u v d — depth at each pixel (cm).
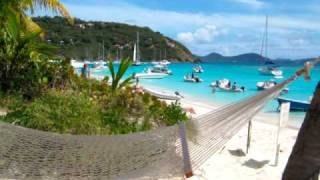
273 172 822
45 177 455
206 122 429
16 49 1165
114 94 1002
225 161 866
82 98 862
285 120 892
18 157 451
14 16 1205
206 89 3816
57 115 763
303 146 316
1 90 1105
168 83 4528
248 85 4625
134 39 12794
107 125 834
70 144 449
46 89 1122
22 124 751
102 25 12150
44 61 1191
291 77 424
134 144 444
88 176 457
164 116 973
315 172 315
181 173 433
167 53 14300
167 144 433
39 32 1235
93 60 10250
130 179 457
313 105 314
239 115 438
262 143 1110
